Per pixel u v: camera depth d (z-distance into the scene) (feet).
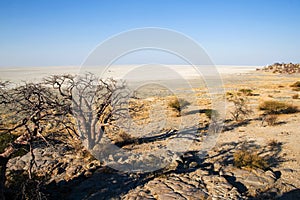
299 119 70.28
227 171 38.52
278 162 42.22
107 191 32.89
